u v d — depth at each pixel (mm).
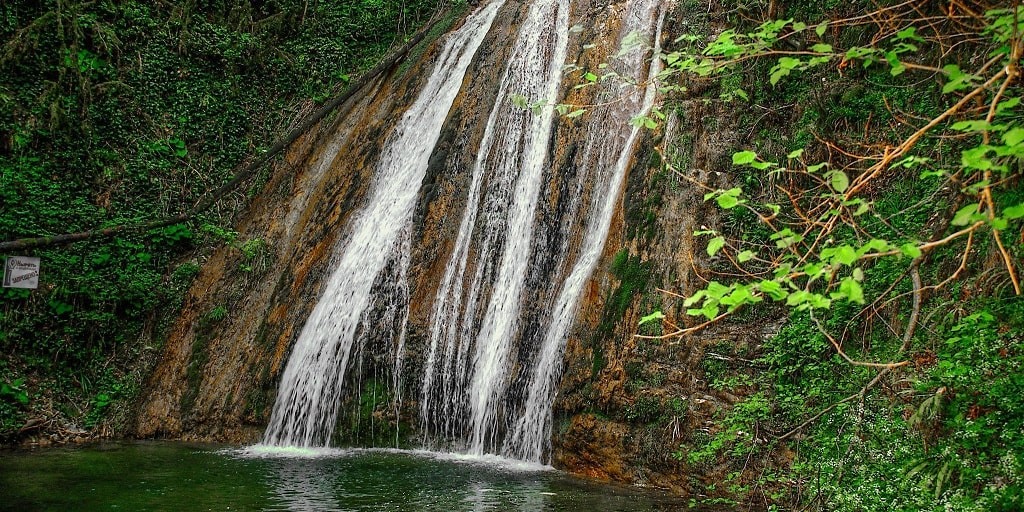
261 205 14484
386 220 11430
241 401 10953
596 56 10688
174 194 14773
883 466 5148
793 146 7656
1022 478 4223
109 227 13695
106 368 12352
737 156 3600
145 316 13070
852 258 2965
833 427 5793
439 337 9820
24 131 13516
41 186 13438
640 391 7273
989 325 5156
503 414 8742
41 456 9055
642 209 8336
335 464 8195
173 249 14062
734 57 4512
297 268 12281
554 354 8367
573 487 6820
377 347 10055
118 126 14570
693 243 7672
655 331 7426
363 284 10734
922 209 6242
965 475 4523
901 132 6883
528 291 9281
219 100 15844
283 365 10891
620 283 8070
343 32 17734
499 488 6793
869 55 3938
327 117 15508
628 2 10977
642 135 8977
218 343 12070
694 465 6520
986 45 5523
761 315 7023
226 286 13016
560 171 9906
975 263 5633
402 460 8438
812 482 5570
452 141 11664
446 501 6234
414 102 13688
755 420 6289
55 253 12930
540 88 11227
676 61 4789
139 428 11438
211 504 6168
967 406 4812
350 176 13336
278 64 16734
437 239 10711
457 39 14203
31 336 12109
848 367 6062
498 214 10367
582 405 7742
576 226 9352
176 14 15859
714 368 6906
